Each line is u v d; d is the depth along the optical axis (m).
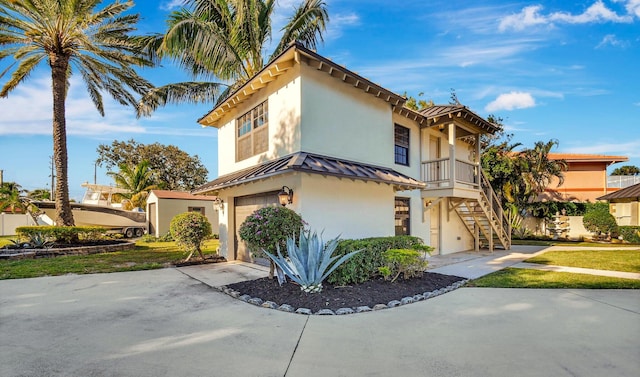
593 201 22.91
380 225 9.19
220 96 14.17
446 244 12.85
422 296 5.76
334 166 7.35
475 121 11.16
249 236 6.41
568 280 7.07
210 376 3.02
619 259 10.22
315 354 3.49
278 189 8.18
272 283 6.52
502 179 18.19
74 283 7.33
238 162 10.55
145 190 28.80
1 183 31.05
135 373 3.08
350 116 8.86
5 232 24.23
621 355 3.37
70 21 12.82
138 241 18.77
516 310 5.01
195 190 11.11
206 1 12.73
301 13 13.33
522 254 12.23
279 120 8.41
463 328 4.24
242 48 13.26
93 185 26.48
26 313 5.05
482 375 3.00
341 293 5.76
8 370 3.13
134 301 5.76
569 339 3.81
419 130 11.83
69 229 13.35
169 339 3.94
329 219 7.85
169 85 13.06
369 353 3.50
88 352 3.56
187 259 10.35
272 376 3.02
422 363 3.25
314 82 8.00
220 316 4.84
